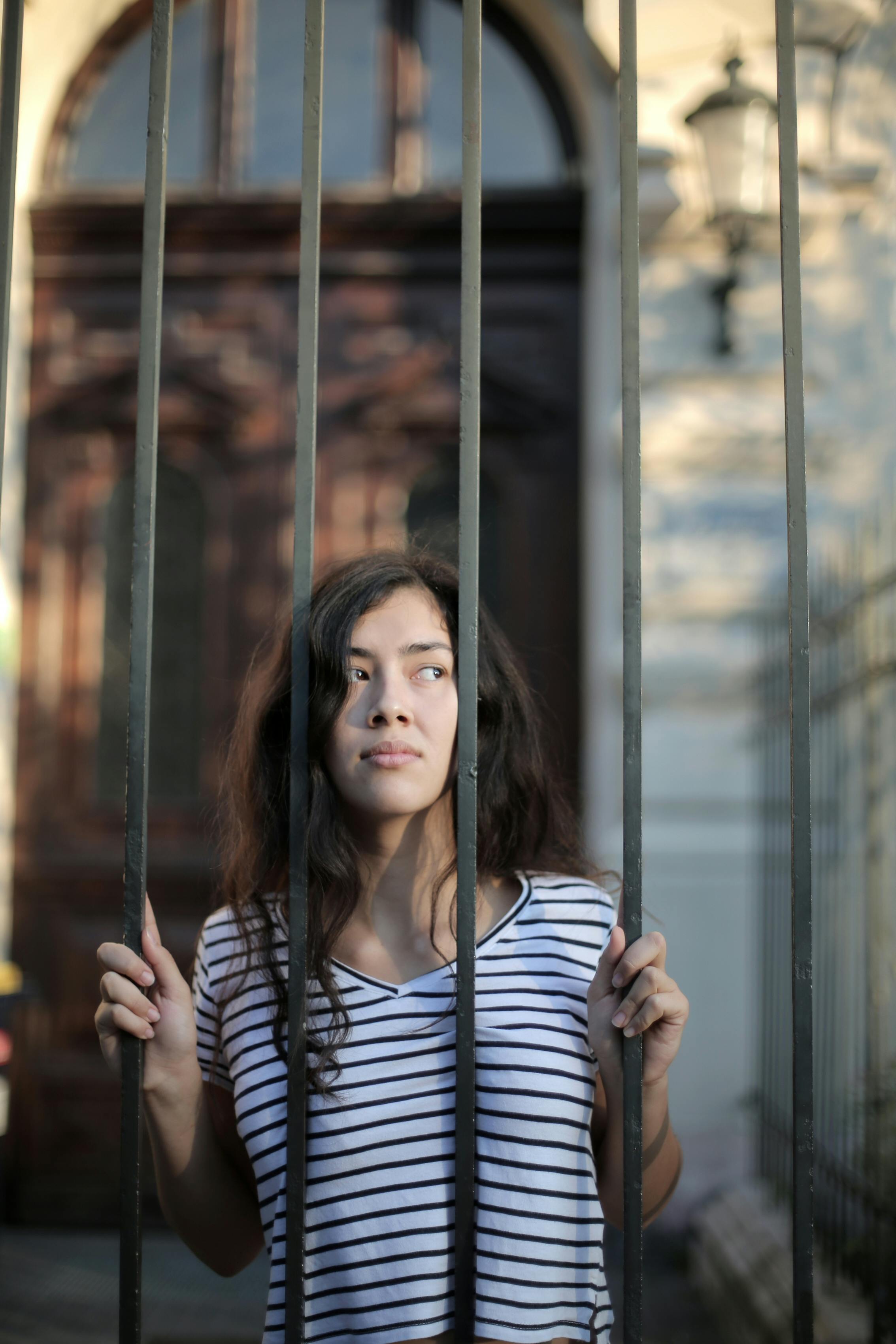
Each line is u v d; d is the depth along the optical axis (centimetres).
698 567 323
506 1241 110
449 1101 115
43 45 362
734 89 301
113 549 366
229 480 364
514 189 358
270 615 341
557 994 120
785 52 117
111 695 361
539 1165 112
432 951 125
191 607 362
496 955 122
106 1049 113
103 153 377
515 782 139
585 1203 114
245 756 138
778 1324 224
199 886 348
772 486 325
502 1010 118
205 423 363
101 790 358
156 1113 117
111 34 377
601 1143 127
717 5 323
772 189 317
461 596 112
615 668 322
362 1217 113
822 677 302
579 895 130
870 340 320
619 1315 263
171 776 355
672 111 326
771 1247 256
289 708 138
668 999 108
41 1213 332
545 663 350
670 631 323
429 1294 110
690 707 322
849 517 315
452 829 129
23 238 364
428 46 376
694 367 325
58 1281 290
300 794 112
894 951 276
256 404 363
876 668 260
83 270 366
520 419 359
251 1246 131
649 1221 128
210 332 365
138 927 113
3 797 348
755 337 325
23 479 363
